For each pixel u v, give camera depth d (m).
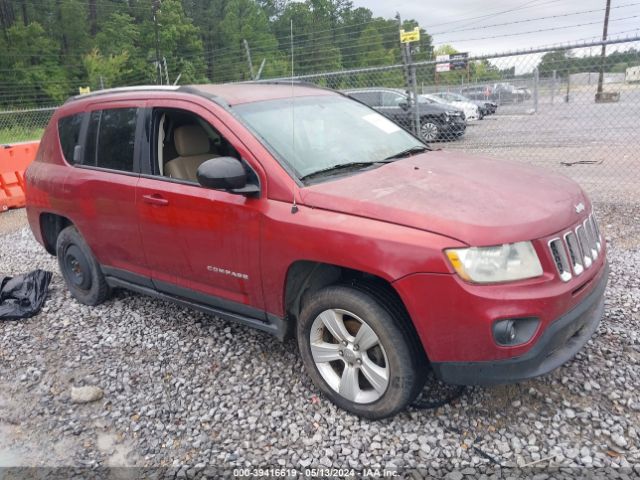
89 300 4.99
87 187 4.39
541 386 3.26
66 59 50.44
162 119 4.02
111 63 46.84
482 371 2.71
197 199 3.57
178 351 4.08
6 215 9.62
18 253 7.15
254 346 4.05
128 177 4.11
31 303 5.02
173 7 49.06
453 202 2.88
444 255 2.63
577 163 10.55
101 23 55.22
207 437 3.12
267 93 4.03
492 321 2.59
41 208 5.04
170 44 48.75
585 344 3.28
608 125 12.86
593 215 3.35
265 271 3.30
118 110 4.30
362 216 2.91
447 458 2.81
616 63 8.56
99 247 4.54
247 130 3.46
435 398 3.27
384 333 2.88
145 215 3.95
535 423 2.99
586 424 2.95
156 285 4.20
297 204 3.14
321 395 3.39
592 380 3.28
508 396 3.21
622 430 2.89
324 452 2.93
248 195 3.31
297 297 3.35
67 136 4.80
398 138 4.24
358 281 3.04
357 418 3.15
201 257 3.68
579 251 2.93
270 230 3.20
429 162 3.72
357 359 3.06
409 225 2.77
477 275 2.61
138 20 51.97
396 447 2.91
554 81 14.13
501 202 2.89
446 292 2.64
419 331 2.76
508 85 17.09
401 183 3.19
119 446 3.13
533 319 2.64
